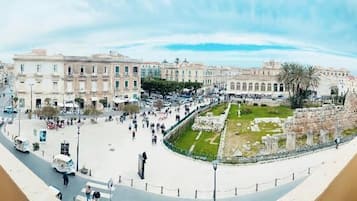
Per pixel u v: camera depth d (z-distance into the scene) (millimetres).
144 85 123688
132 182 34344
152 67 196625
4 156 4188
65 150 41219
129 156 44781
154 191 32656
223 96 138375
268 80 140000
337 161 3682
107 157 44156
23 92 82188
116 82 92375
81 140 53062
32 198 3594
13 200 3365
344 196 3291
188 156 44719
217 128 67375
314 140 52781
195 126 70375
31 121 67000
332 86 113000
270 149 48500
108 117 76562
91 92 87750
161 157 44406
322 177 3617
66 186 33094
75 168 38938
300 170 37281
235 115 87438
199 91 164625
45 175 35625
